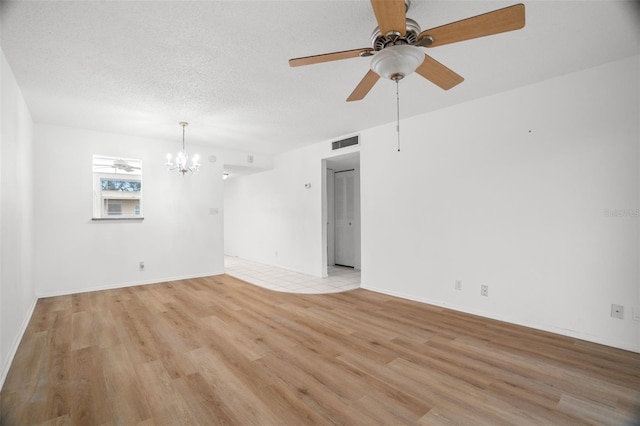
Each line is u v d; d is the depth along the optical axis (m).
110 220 4.68
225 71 2.71
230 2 1.83
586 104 2.71
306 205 5.82
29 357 2.42
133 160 5.01
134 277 4.88
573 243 2.79
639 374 2.15
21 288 2.97
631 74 2.51
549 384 2.04
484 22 1.52
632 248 2.50
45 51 2.35
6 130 2.40
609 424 1.66
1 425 1.64
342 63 2.58
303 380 2.11
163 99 3.34
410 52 1.69
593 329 2.69
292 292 4.48
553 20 2.03
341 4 1.86
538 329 2.98
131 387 2.01
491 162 3.30
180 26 2.07
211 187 5.72
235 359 2.41
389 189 4.31
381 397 1.91
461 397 1.91
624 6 1.89
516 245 3.13
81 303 3.88
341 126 4.46
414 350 2.56
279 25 2.07
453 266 3.63
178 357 2.44
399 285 4.21
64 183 4.33
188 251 5.43
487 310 3.35
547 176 2.93
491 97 3.30
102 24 2.03
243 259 7.75
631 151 2.50
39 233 4.14
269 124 4.32
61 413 1.75
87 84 2.94
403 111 3.81
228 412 1.77
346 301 4.02
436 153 3.78
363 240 4.70
